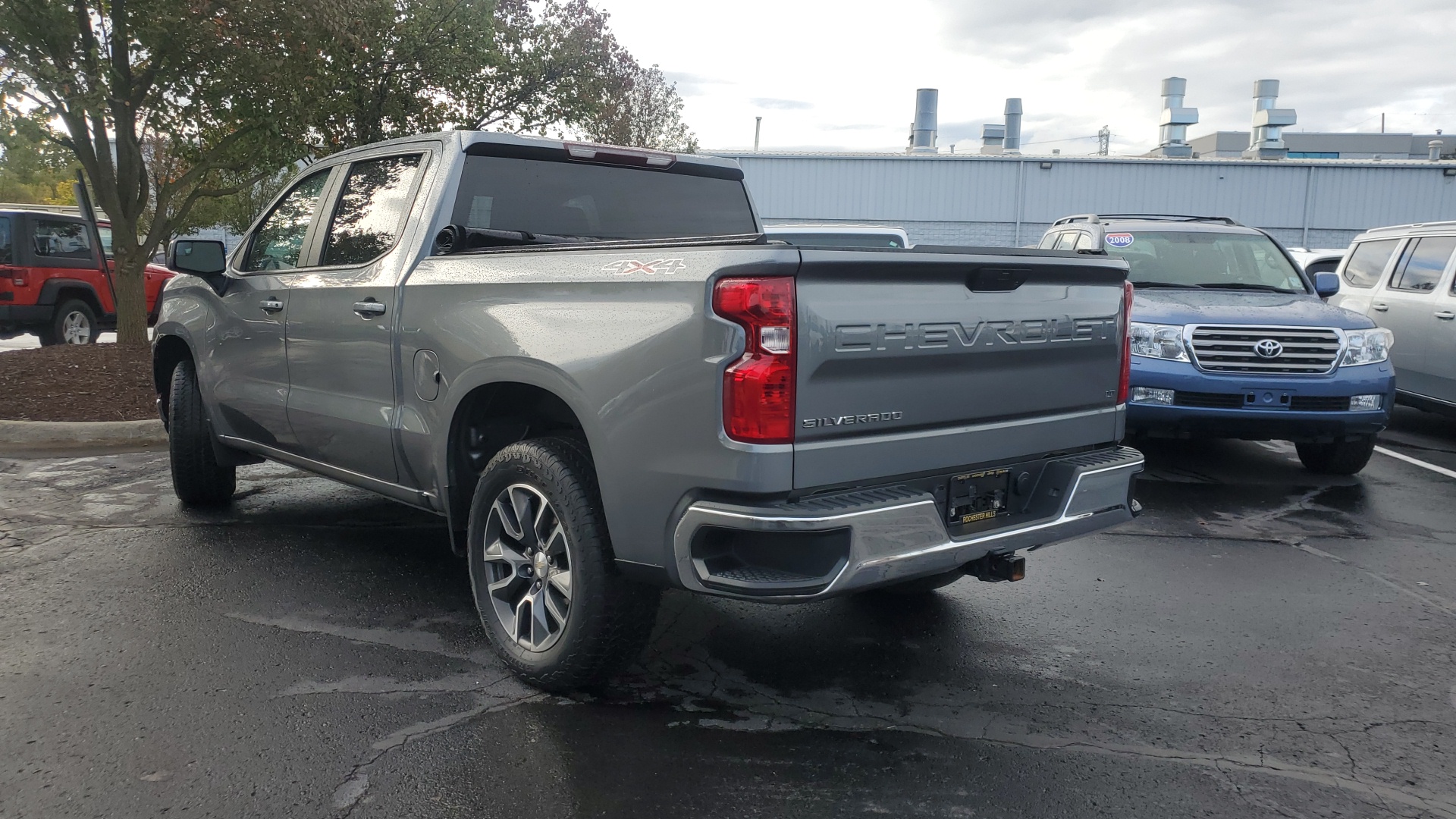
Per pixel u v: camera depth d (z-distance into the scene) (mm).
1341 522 6195
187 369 5844
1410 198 33219
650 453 3062
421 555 5156
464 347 3707
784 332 2854
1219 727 3398
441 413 3848
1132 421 7023
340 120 14805
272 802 2820
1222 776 3072
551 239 4383
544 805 2828
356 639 4020
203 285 5609
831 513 2871
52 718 3293
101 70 9797
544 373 3361
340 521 5773
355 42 11539
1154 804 2902
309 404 4656
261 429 5176
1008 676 3799
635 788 2930
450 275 3881
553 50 17266
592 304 3271
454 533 3971
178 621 4176
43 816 2730
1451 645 4184
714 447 2914
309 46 10922
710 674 3752
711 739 3238
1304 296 7855
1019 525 3479
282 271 4980
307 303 4660
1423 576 5145
